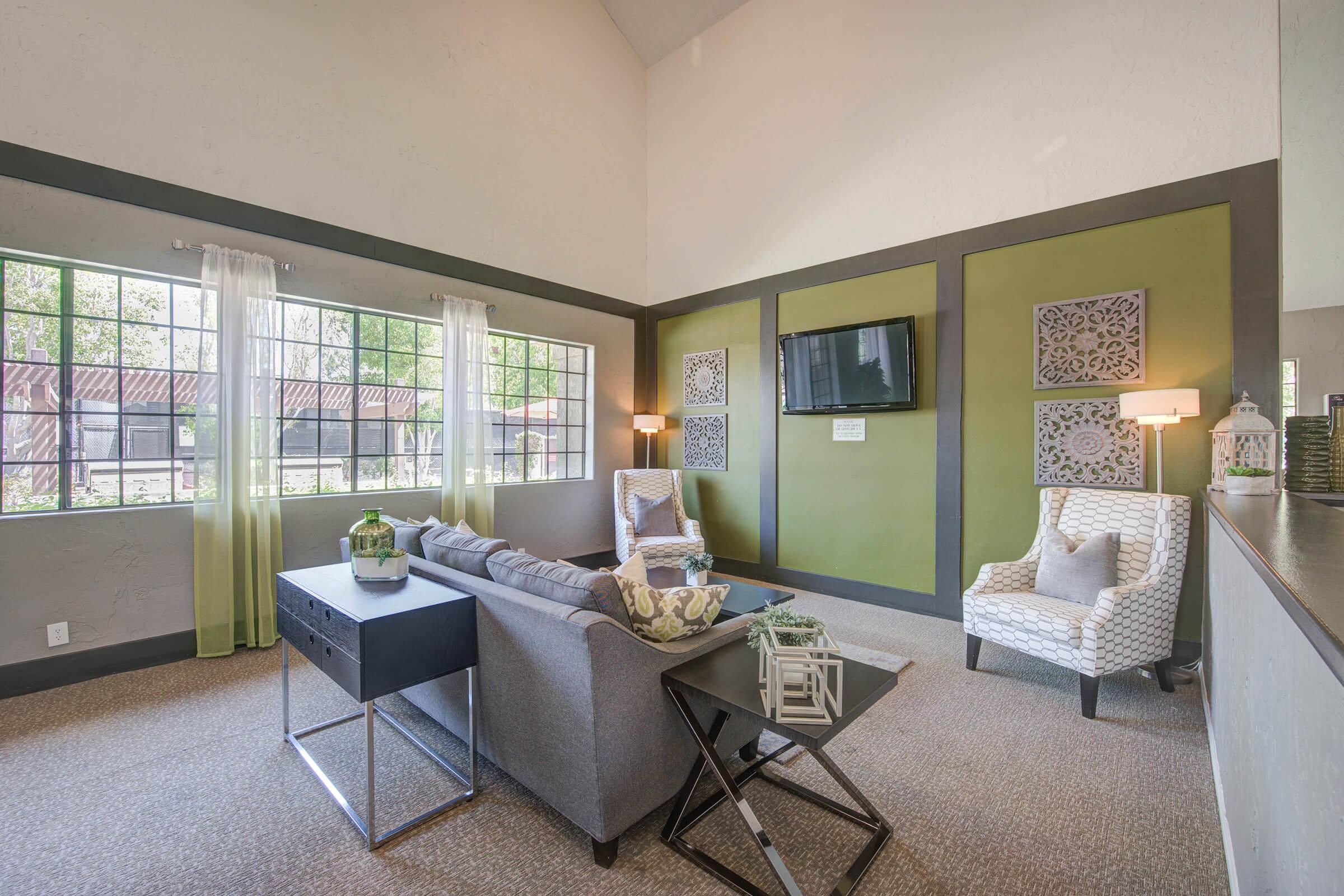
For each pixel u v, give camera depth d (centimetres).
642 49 586
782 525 495
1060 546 300
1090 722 254
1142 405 295
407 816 189
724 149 534
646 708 174
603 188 562
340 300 389
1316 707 79
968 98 389
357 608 182
